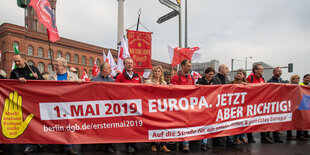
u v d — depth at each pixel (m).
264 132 4.04
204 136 3.45
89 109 3.14
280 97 4.02
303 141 4.18
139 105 3.26
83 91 3.14
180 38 7.56
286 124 4.03
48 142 3.03
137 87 3.27
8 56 28.45
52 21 4.74
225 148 3.62
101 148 3.54
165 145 3.51
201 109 3.48
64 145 3.49
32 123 3.03
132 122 3.23
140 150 3.46
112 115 3.19
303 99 4.18
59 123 3.07
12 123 2.99
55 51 34.34
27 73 3.39
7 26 28.36
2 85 2.99
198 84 3.85
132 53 6.53
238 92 3.73
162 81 3.81
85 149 3.47
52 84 3.09
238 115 3.71
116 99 3.20
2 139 2.96
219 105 3.59
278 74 4.60
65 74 3.78
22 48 29.92
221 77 4.19
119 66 6.48
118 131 3.19
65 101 3.10
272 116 3.95
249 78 4.67
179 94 3.41
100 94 3.17
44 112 3.06
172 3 7.10
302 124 4.12
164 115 3.33
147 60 6.74
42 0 4.63
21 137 3.00
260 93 3.88
